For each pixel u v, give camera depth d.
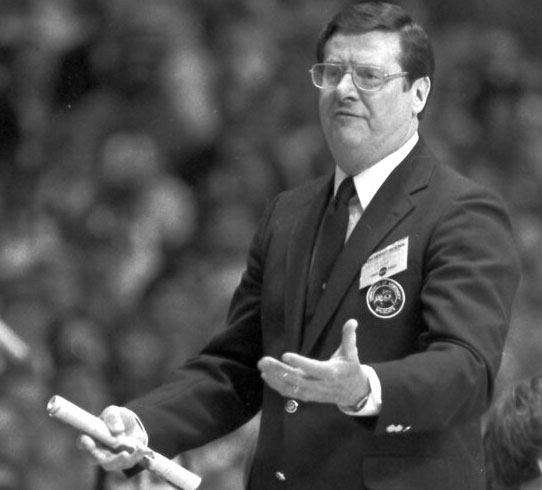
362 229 12.41
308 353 12.35
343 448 12.11
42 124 31.73
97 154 30.75
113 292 28.39
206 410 12.96
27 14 32.34
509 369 27.61
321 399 10.83
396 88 12.49
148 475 16.58
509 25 39.50
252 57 34.00
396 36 12.55
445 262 12.01
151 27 31.69
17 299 27.17
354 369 10.72
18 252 28.48
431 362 11.28
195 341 28.12
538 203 36.47
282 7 35.88
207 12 34.16
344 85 12.45
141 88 31.53
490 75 37.66
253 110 33.72
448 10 39.09
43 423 23.80
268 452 12.61
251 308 13.34
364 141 12.50
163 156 31.53
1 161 31.42
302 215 13.07
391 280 12.15
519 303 33.03
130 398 27.00
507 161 36.91
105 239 29.23
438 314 11.73
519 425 12.82
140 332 27.83
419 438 12.03
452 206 12.27
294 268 12.75
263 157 33.38
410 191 12.48
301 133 34.38
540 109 37.81
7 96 31.89
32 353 24.30
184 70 31.89
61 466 23.69
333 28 12.70
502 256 12.14
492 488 13.08
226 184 32.28
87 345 26.67
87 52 32.03
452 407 11.33
